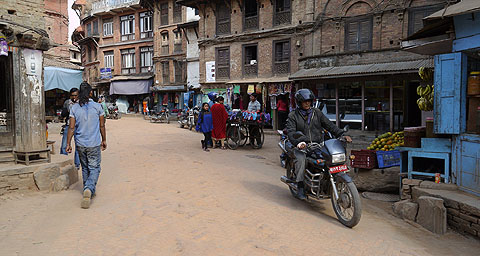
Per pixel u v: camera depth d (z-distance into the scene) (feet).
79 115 17.76
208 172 25.34
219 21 75.61
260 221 15.37
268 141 50.42
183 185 21.33
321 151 16.19
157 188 20.56
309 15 58.23
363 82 50.34
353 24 53.21
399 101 47.96
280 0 65.92
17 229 13.99
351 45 53.52
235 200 18.48
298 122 17.75
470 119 16.85
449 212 15.64
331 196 16.40
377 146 23.75
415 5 47.73
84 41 129.90
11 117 21.21
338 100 53.31
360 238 13.97
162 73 103.35
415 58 46.55
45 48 21.63
